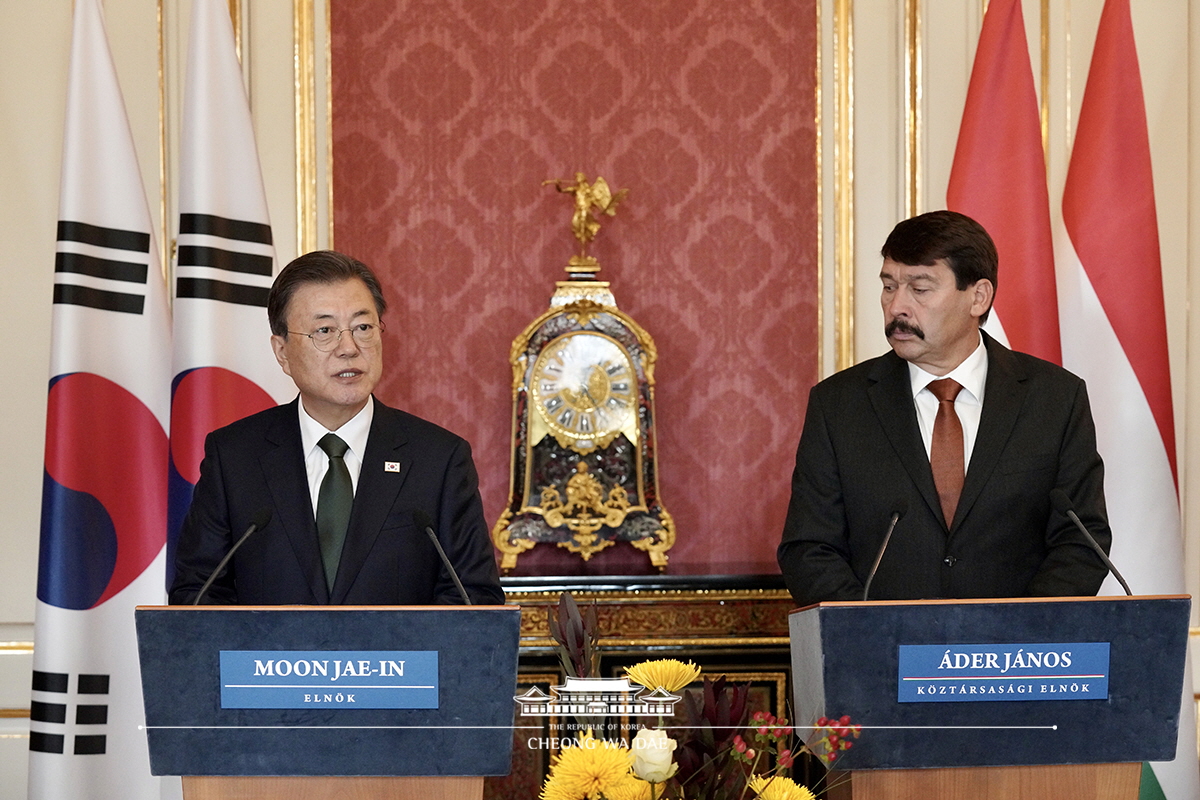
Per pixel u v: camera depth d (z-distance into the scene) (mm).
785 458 5230
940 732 1930
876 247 5117
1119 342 4039
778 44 5207
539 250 5199
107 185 3805
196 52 3893
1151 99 4953
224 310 3838
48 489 3654
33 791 3643
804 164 5215
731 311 5227
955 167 4195
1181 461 4938
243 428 2814
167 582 3736
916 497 2920
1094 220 4098
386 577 2666
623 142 5203
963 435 3002
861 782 1952
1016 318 4066
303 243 4992
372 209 5152
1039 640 1946
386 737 1887
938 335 2924
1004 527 2887
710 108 5211
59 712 3633
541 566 4973
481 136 5184
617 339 4957
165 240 4855
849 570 2887
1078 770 1996
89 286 3742
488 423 5195
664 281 5211
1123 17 4121
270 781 1913
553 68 5191
